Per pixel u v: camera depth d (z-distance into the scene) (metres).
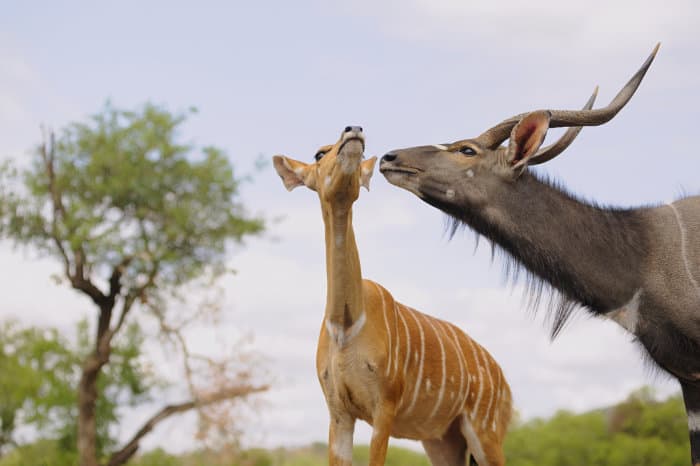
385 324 7.45
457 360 8.26
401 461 31.70
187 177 28.55
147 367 28.25
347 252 7.05
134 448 28.22
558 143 7.60
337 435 7.48
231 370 26.61
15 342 29.30
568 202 7.39
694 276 7.08
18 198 27.84
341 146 6.62
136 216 28.31
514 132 7.14
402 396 7.62
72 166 28.64
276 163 7.91
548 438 29.53
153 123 29.12
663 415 29.44
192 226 28.31
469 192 7.29
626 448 28.39
